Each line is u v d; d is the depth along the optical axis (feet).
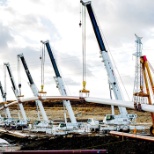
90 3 216.13
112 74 214.90
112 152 145.38
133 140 157.89
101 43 215.31
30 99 301.22
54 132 219.41
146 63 180.65
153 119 178.81
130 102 188.03
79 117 393.29
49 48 259.19
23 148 181.27
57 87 256.52
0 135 247.91
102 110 516.73
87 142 168.86
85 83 222.07
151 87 181.16
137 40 182.60
